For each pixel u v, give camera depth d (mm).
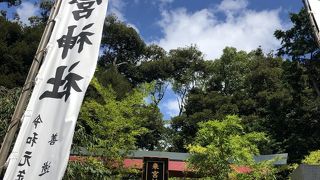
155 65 35562
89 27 5133
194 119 28703
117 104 12109
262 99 28406
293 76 23625
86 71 4809
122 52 36906
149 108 12633
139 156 13273
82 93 4652
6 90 9297
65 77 4777
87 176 9672
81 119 12328
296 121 23875
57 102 4613
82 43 5012
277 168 12352
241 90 33156
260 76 30359
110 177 10742
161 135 29234
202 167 10492
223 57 34781
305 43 22484
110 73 26672
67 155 4273
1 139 7902
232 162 10789
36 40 23359
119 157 11172
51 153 4312
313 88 24688
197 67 36094
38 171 4230
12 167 4270
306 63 22938
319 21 5594
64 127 4434
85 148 10664
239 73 34000
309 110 23484
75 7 5344
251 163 10719
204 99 30844
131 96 12148
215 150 10461
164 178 10984
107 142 11039
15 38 23328
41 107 4598
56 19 5262
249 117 26297
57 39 5094
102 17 5211
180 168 12656
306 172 8625
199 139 10914
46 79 4789
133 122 11789
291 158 22672
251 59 35125
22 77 20719
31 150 4348
